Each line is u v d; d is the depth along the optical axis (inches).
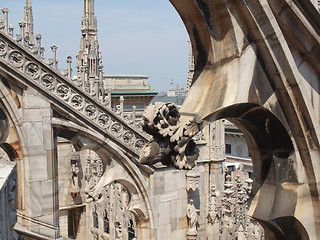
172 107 114.4
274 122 141.2
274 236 158.4
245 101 127.9
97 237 666.8
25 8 566.6
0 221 206.1
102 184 452.4
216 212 530.6
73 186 701.3
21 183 421.4
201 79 135.3
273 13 127.6
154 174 478.3
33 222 422.6
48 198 431.2
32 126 417.1
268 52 128.3
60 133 438.6
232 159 1207.6
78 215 740.0
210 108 125.5
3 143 413.4
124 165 465.1
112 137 448.5
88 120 436.5
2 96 402.3
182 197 504.4
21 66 406.6
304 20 131.1
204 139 533.0
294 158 145.4
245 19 124.3
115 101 1565.0
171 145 115.9
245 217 483.8
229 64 128.7
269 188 151.1
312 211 146.6
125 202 593.3
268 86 133.7
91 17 674.8
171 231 494.0
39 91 416.5
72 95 433.1
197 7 121.4
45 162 427.2
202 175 530.6
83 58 675.4
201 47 134.5
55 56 426.3
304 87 134.3
